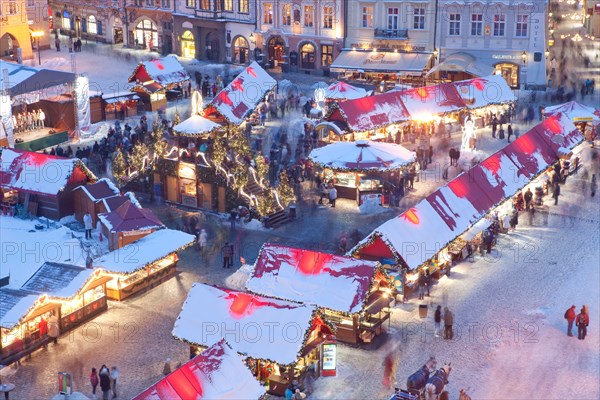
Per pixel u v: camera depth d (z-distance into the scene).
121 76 96.69
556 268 54.78
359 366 44.41
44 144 75.56
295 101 86.62
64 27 118.69
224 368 37.97
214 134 66.94
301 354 41.66
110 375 41.97
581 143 71.44
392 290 48.38
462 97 79.38
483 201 58.06
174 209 64.94
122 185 66.69
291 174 68.12
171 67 89.00
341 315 46.19
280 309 42.91
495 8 89.94
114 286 50.81
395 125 75.88
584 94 90.06
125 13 110.44
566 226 61.06
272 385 42.31
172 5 105.69
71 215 61.94
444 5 91.19
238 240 59.12
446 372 41.84
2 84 72.62
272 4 98.06
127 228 55.12
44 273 48.31
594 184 67.25
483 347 46.03
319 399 41.66
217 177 62.91
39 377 43.47
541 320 48.72
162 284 53.16
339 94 81.75
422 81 92.62
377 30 93.38
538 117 82.81
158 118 79.38
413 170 66.94
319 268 47.09
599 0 119.75
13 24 102.19
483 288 52.28
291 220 62.22
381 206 64.31
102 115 82.62
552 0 140.00
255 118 80.44
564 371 43.94
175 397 35.97
